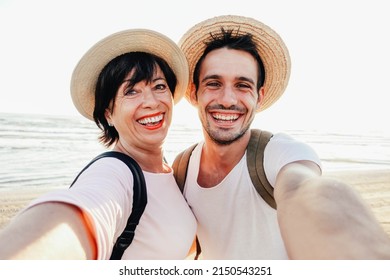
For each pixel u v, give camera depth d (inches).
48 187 134.3
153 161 23.9
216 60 25.1
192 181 25.8
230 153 24.4
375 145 290.8
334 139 321.4
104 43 22.5
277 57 28.4
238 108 24.6
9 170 157.9
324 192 13.1
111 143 25.1
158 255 19.7
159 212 20.7
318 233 11.5
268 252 23.0
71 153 196.1
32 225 11.6
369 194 130.3
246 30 27.2
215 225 24.5
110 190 15.9
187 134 277.3
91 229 13.3
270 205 22.8
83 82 23.7
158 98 23.0
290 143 21.8
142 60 23.0
